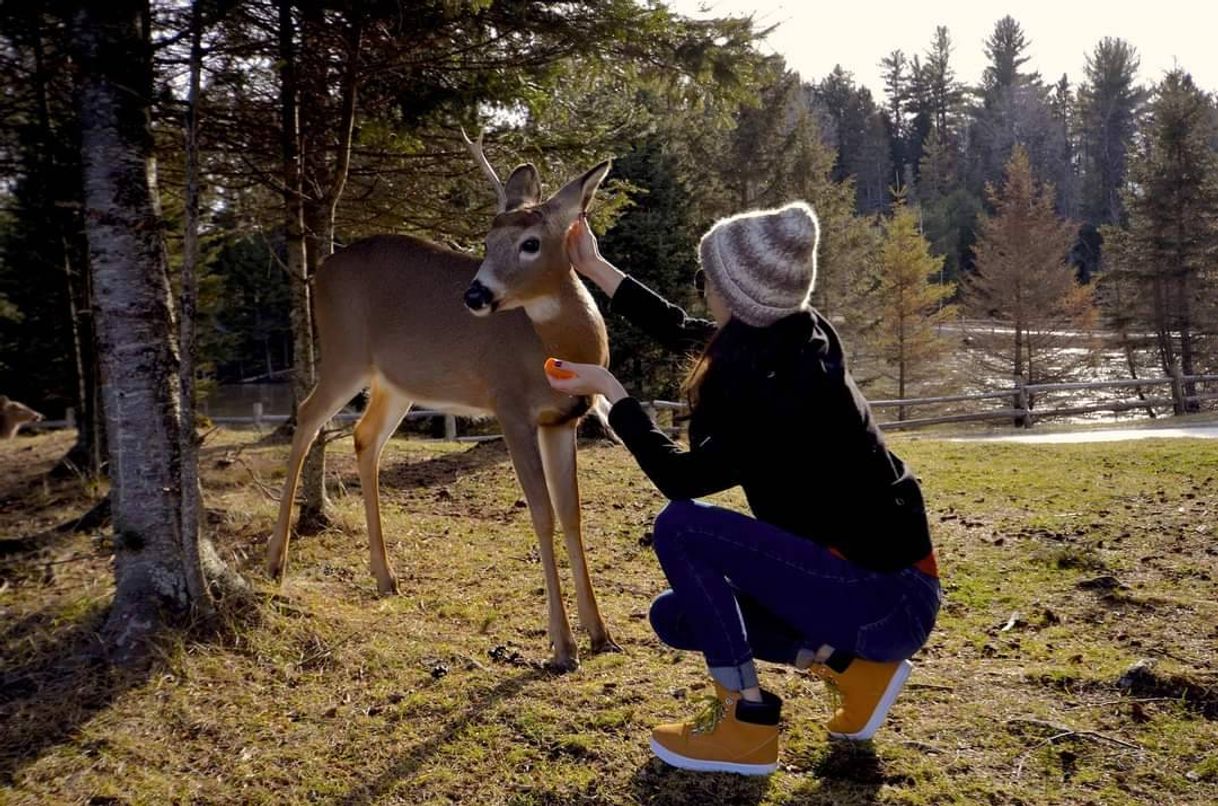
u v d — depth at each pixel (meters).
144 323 3.84
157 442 3.85
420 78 6.20
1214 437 10.13
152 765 2.98
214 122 5.89
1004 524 5.91
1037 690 3.42
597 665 3.77
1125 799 2.71
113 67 3.75
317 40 5.73
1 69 5.13
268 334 35.78
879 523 2.62
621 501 6.91
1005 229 30.38
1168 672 3.41
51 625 3.94
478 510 6.74
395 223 7.18
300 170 5.70
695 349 3.54
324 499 5.92
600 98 7.62
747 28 6.32
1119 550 5.19
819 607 2.69
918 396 29.36
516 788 2.83
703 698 3.38
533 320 3.98
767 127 28.91
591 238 3.68
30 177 6.91
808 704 3.36
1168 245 27.73
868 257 33.69
